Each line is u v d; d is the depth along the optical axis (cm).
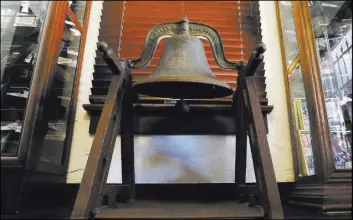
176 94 120
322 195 99
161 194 138
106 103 93
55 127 120
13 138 95
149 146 143
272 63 159
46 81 108
